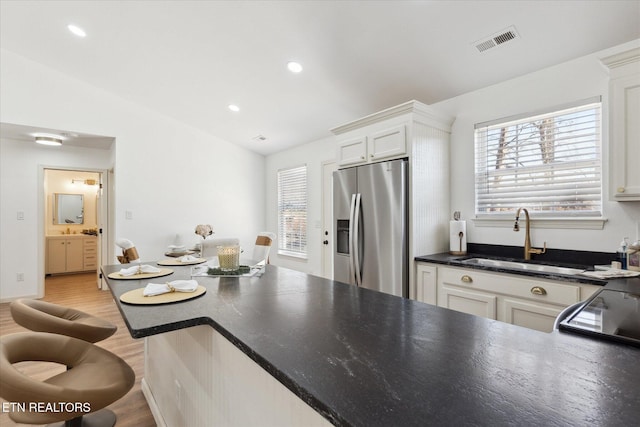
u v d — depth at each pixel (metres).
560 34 2.07
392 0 2.03
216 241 3.12
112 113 4.22
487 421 0.49
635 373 0.64
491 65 2.46
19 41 3.33
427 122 2.76
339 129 3.23
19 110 3.64
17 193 4.38
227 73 3.28
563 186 2.35
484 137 2.80
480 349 0.77
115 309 3.94
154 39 2.94
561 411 0.51
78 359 1.34
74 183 6.65
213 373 1.17
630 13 1.84
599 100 2.17
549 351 0.75
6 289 4.30
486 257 2.59
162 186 4.62
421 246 2.69
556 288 1.85
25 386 0.92
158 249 4.57
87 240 6.45
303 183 4.84
